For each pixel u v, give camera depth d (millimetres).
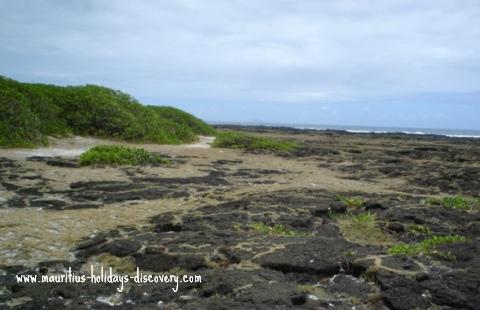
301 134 56938
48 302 5281
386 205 10344
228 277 5750
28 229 8141
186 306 5027
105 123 24984
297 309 4949
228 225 8586
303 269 6098
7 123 19375
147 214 9680
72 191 11414
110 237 7777
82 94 26266
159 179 13617
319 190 12422
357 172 18281
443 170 19156
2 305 5211
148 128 26703
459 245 6926
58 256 7012
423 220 9117
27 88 23297
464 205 10695
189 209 10086
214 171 16234
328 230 8648
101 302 5332
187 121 37375
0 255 6875
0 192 10906
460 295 5129
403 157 25812
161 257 6719
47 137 21266
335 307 5070
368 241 8250
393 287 5387
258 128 80000
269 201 10648
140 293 5551
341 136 53656
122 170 14812
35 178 12680
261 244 7090
